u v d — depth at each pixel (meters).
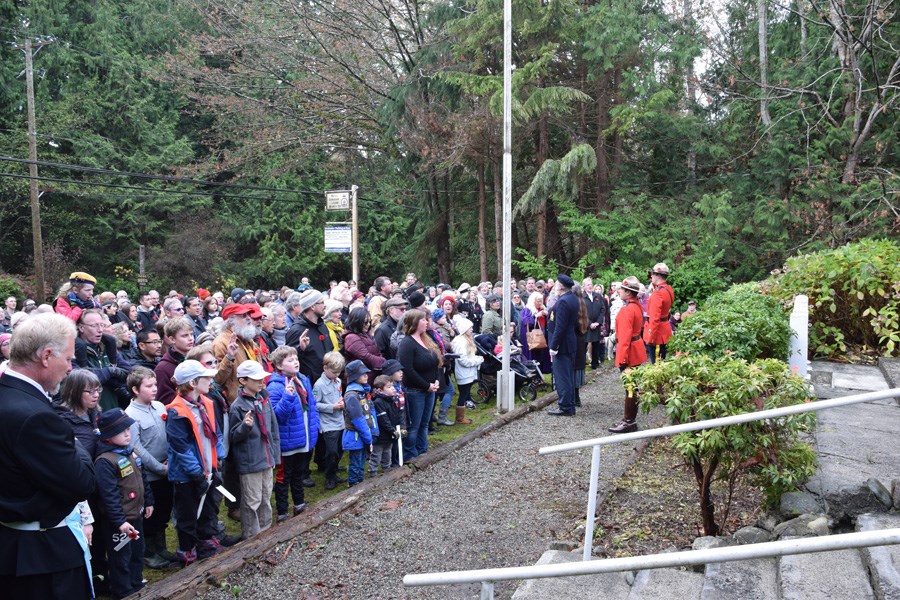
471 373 9.80
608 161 26.83
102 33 35.16
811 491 4.74
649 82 23.33
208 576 4.97
